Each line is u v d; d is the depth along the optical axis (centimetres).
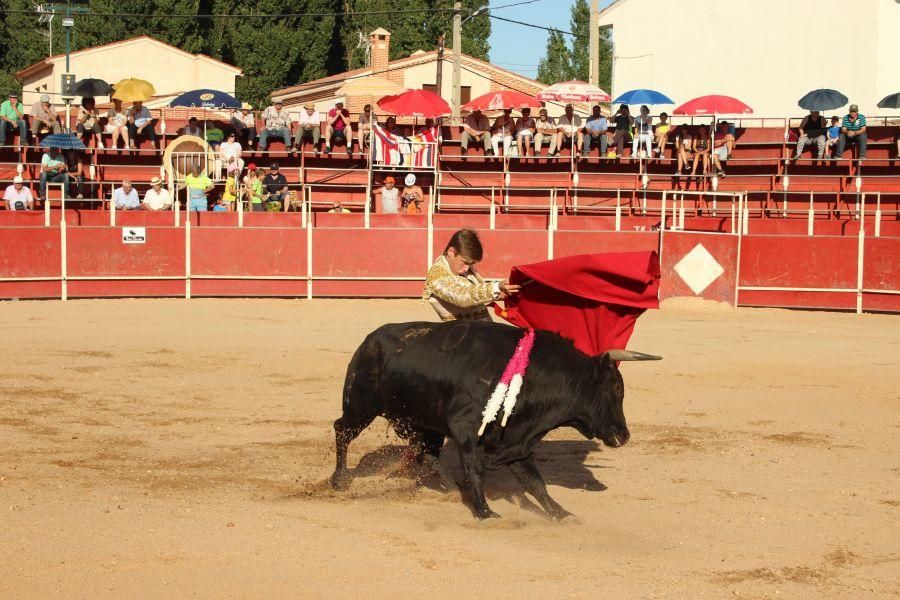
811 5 2959
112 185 2275
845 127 2455
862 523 631
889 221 2261
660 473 751
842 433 902
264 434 854
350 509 636
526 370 594
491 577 510
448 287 656
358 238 2078
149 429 866
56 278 2005
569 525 612
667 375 1203
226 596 475
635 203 2495
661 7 3159
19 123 2297
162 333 1498
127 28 4872
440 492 685
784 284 2036
